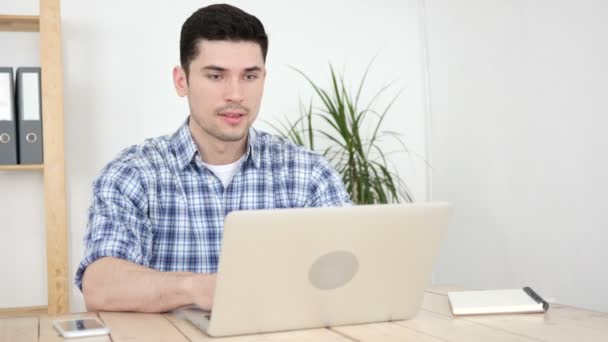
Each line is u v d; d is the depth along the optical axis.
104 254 1.57
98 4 3.23
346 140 3.16
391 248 1.19
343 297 1.20
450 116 3.45
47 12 2.84
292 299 1.16
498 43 3.04
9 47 3.12
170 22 3.30
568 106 2.61
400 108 3.64
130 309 1.39
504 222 3.04
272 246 1.09
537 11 2.78
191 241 1.88
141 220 1.80
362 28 3.60
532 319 1.25
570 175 2.61
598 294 2.47
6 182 3.13
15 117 2.86
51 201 2.83
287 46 3.48
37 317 1.35
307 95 3.49
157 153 1.91
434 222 1.20
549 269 2.74
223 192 1.92
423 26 3.64
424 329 1.19
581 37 2.53
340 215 1.12
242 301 1.12
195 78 1.74
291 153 2.04
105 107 3.22
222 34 1.69
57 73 2.85
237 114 1.74
